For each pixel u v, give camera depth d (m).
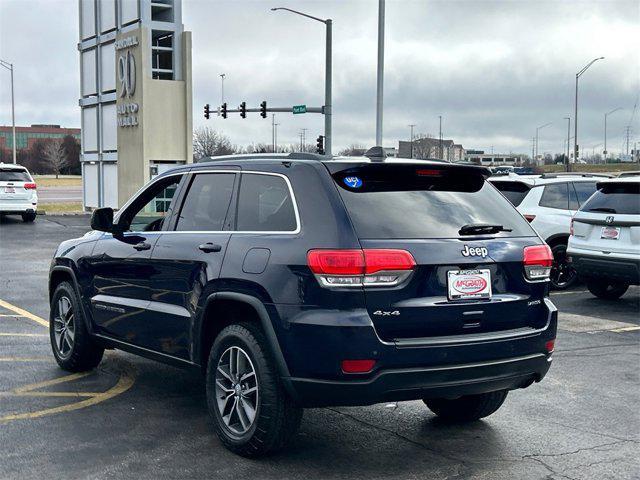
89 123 34.62
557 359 8.02
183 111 31.09
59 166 143.88
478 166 5.29
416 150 89.50
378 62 28.31
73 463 4.88
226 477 4.70
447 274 4.76
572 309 11.18
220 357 5.21
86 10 34.12
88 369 7.23
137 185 30.59
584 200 13.14
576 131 56.72
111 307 6.41
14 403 6.17
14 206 27.14
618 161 122.06
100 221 6.33
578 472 4.89
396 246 4.64
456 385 4.74
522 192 13.09
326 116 32.12
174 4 31.14
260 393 4.86
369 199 4.86
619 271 10.88
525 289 5.12
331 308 4.55
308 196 4.89
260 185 5.28
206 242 5.43
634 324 10.02
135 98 30.47
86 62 34.56
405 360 4.57
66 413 5.93
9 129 176.62
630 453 5.25
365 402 4.58
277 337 4.73
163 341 5.83
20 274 14.49
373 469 4.89
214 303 5.25
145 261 5.98
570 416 6.09
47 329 9.19
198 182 5.86
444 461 5.05
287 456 5.09
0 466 4.81
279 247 4.86
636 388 6.93
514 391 6.80
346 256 4.55
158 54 31.73
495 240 5.04
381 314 4.57
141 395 6.45
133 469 4.80
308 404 4.69
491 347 4.82
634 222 10.70
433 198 5.06
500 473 4.85
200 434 5.49
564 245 12.90
